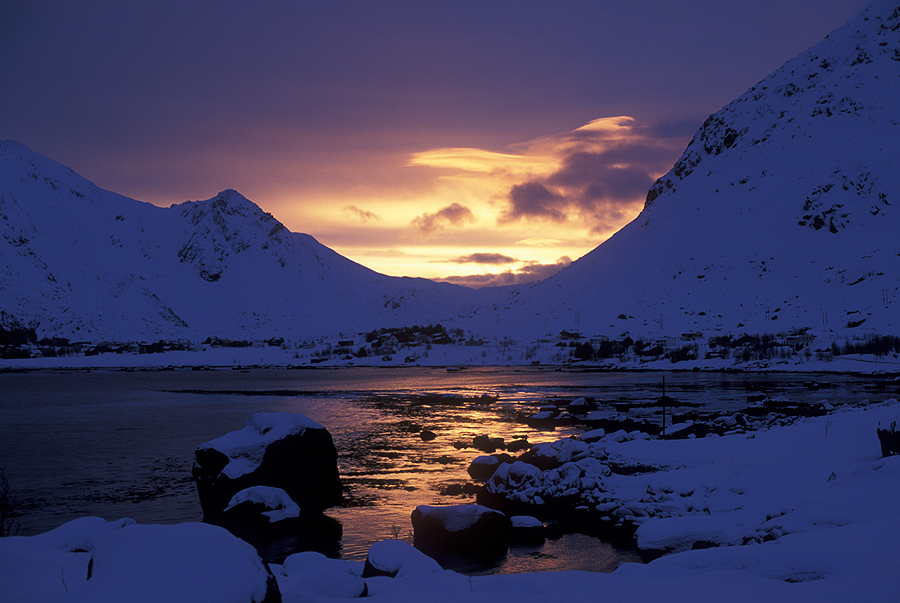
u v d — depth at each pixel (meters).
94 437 49.91
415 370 160.75
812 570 11.14
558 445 32.41
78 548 14.16
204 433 52.16
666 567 12.48
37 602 7.88
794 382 95.00
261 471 25.14
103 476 33.97
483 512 20.16
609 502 23.41
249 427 27.12
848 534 13.27
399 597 9.82
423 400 78.44
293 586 10.46
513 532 21.19
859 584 9.59
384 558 13.25
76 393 99.44
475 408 68.12
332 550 20.38
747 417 46.81
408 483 30.55
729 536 16.20
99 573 7.59
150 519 25.19
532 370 150.12
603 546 19.64
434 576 11.52
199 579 7.45
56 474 34.59
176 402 81.56
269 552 20.27
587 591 10.60
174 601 7.19
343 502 26.84
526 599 9.52
